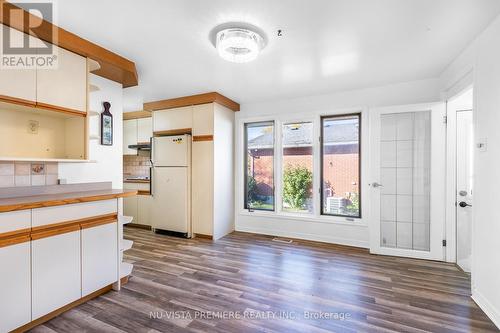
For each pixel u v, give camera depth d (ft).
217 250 11.07
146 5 5.57
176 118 13.51
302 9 5.71
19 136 6.67
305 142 13.26
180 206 13.20
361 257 10.21
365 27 6.46
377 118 10.52
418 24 6.31
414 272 8.70
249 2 5.48
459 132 9.38
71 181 7.69
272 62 8.64
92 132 8.27
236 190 14.55
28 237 5.26
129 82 9.24
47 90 6.27
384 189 10.72
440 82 9.90
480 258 6.50
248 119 14.11
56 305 5.76
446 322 5.86
